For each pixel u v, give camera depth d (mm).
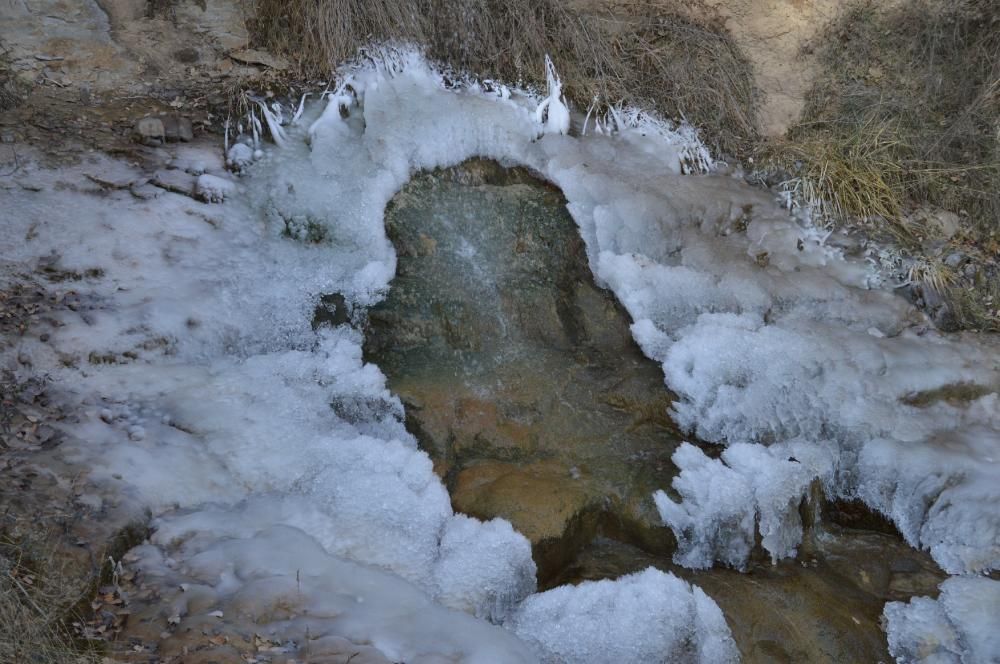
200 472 4109
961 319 6016
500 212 5930
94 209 5117
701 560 4539
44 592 3375
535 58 6715
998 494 4887
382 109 6043
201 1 6238
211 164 5617
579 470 4734
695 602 4199
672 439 5008
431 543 4168
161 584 3594
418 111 6074
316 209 5555
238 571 3715
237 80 6109
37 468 3838
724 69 6867
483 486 4562
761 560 4656
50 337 4422
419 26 6430
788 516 4750
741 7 6957
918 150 6789
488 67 6617
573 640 3984
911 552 4840
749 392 5227
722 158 6730
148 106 5848
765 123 6938
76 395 4266
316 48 6293
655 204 6023
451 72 6508
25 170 5195
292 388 4676
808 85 6969
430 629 3672
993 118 6859
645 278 5723
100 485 3850
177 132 5707
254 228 5406
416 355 5180
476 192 5988
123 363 4500
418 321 5297
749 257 6059
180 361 4656
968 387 5508
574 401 5098
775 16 6945
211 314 4844
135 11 6090
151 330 4625
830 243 6266
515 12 6668
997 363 5621
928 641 4309
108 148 5488
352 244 5500
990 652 4266
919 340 5734
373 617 3652
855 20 6996
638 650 3980
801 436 5207
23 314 4504
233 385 4566
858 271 6109
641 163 6391
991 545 4801
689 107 6785
